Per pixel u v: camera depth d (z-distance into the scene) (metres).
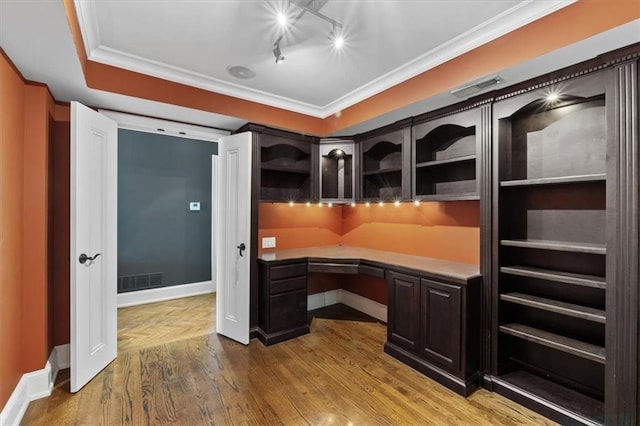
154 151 4.43
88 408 2.03
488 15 1.86
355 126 3.27
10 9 1.39
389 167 3.59
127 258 4.24
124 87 2.43
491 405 2.10
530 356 2.33
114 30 2.04
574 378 2.12
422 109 2.71
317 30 2.04
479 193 2.38
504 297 2.26
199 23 1.97
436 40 2.14
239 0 1.74
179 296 4.59
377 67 2.54
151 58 2.42
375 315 3.81
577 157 2.08
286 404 2.09
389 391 2.25
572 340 2.01
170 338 3.16
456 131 2.90
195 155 4.76
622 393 1.69
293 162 3.81
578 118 2.09
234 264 3.16
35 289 2.18
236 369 2.54
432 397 2.19
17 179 2.04
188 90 2.74
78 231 2.22
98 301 2.46
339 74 2.69
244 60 2.45
